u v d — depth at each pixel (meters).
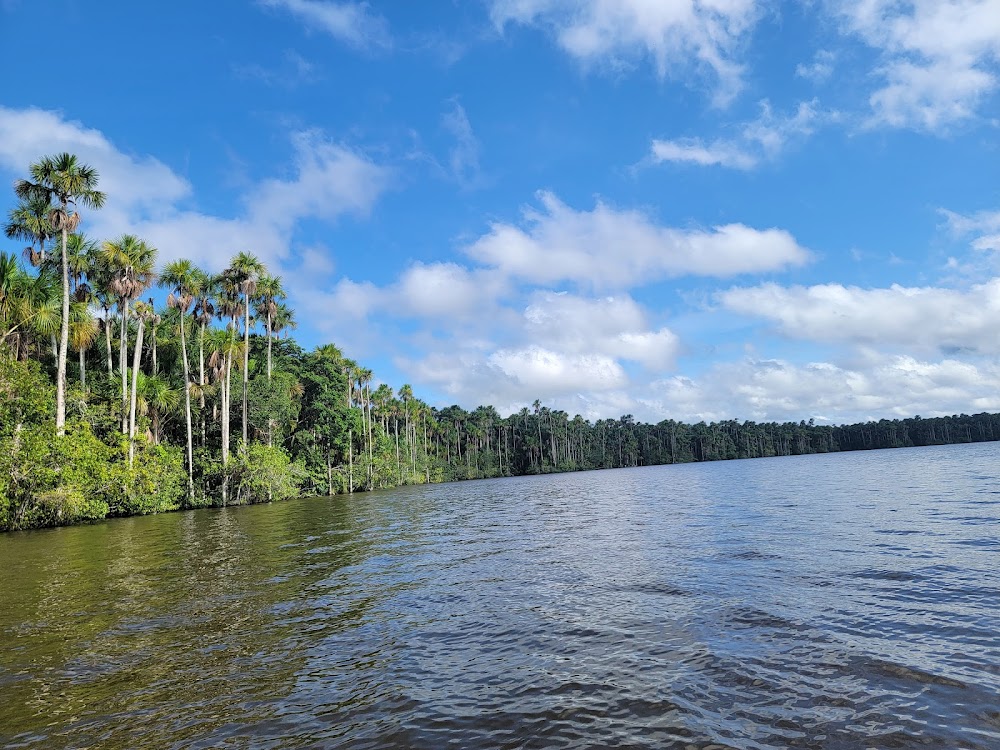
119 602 11.05
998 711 5.21
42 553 19.06
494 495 49.38
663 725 5.26
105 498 34.34
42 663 7.63
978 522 16.38
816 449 199.38
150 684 6.78
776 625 7.89
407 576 12.72
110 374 42.72
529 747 4.99
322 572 13.55
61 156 32.47
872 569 10.98
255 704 6.11
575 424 168.88
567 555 14.63
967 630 7.33
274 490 50.75
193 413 53.22
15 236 36.03
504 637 8.02
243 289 49.97
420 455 114.62
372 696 6.21
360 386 84.81
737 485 42.59
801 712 5.40
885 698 5.59
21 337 38.28
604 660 6.95
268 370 59.75
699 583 10.56
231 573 13.81
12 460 28.25
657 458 182.50
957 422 188.75
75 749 5.27
